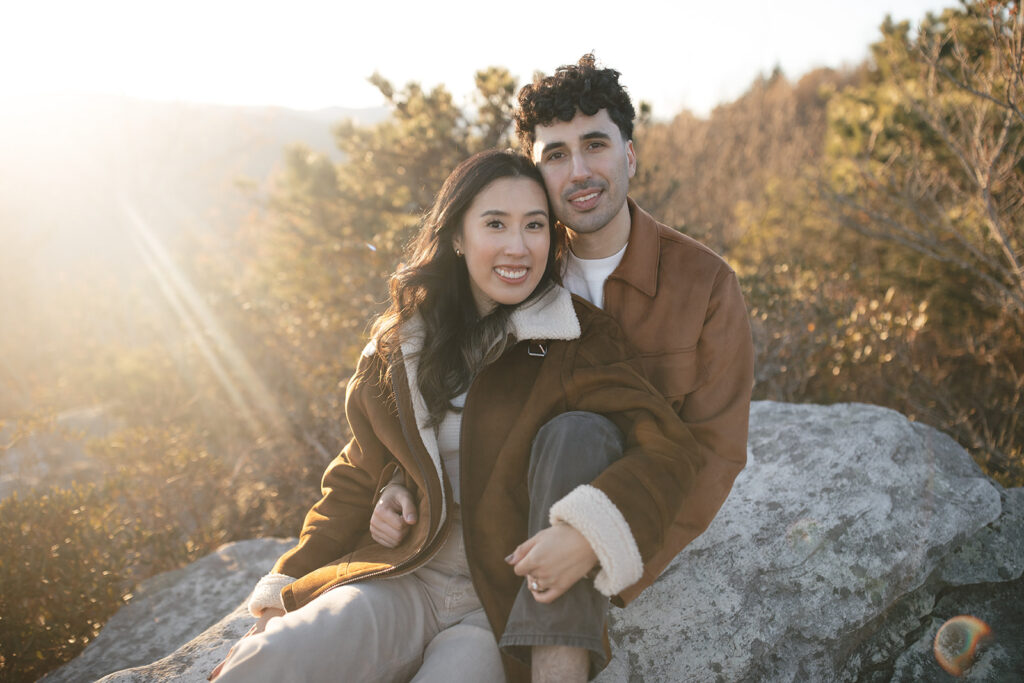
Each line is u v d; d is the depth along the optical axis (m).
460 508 1.83
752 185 9.90
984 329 5.47
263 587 1.87
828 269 6.07
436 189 6.25
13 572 2.83
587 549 1.49
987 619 2.36
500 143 6.26
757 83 13.99
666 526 1.56
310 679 1.53
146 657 2.66
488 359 1.90
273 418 4.61
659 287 2.02
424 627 1.80
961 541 2.42
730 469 1.88
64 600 2.87
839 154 6.91
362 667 1.64
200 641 2.28
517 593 1.71
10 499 3.12
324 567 1.88
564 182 1.94
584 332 1.94
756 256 7.05
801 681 2.11
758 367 4.57
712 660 2.06
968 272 5.66
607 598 1.60
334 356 4.86
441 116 6.32
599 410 1.81
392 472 2.00
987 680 2.16
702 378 1.95
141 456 3.79
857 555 2.30
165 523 3.64
